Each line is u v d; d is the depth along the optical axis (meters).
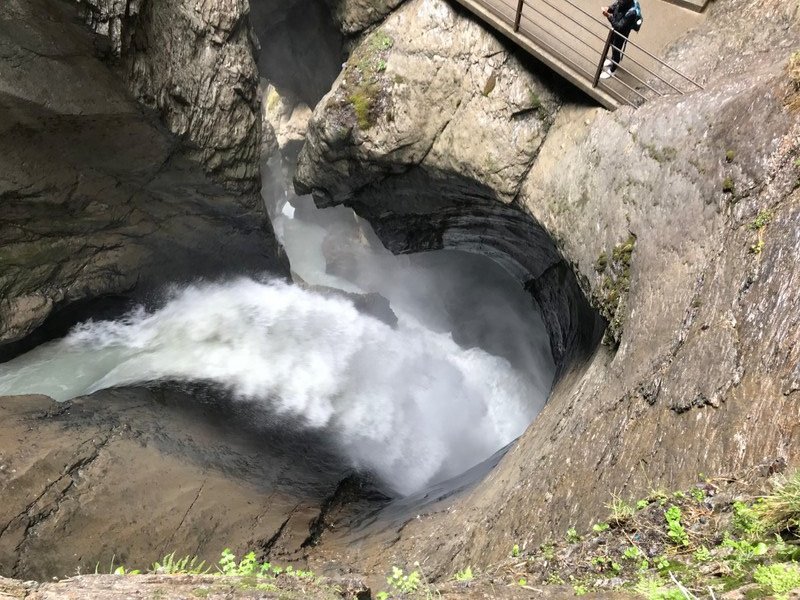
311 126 12.01
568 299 11.37
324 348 14.64
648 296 5.79
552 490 5.07
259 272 16.17
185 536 6.98
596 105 8.55
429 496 9.12
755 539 3.04
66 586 3.20
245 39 12.05
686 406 4.29
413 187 12.04
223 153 11.74
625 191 7.14
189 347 12.55
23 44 7.74
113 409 8.66
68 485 6.84
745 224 4.82
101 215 10.84
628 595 3.05
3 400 8.06
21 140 8.77
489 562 5.03
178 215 12.44
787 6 6.74
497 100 9.65
